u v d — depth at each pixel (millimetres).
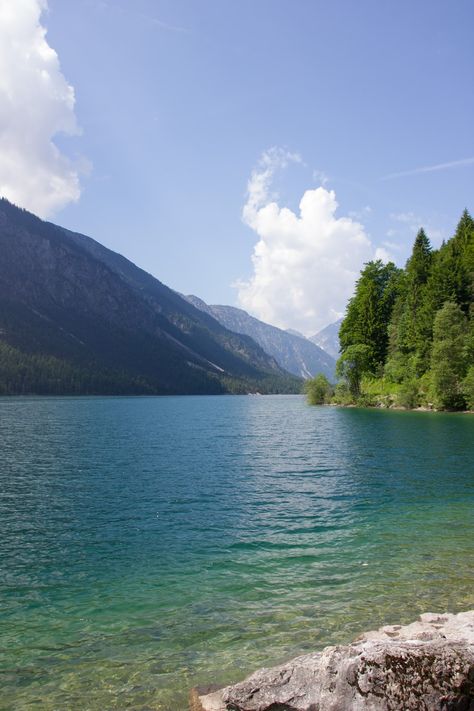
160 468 30766
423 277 107000
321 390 128625
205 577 13000
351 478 27297
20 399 164375
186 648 9320
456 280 94688
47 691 8047
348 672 7047
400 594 11555
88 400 169750
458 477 27406
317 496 22875
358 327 115000
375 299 113250
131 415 87250
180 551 15250
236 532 17219
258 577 12914
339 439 47062
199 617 10617
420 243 115312
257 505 21172
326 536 16609
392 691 6746
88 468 30766
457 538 16156
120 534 17109
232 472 29312
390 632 9094
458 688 6656
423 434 50438
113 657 9062
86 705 7668
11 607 11344
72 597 11859
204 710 7285
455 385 84375
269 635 9719
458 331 84438
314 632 9789
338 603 11125
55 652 9289
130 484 25781
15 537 16859
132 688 8094
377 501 21766
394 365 101688
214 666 8688
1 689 8117
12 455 36281
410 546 15320
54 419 73625
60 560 14539
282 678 7387
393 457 35094
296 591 11906
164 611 10961
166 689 8055
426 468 30406
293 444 43375
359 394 111312
